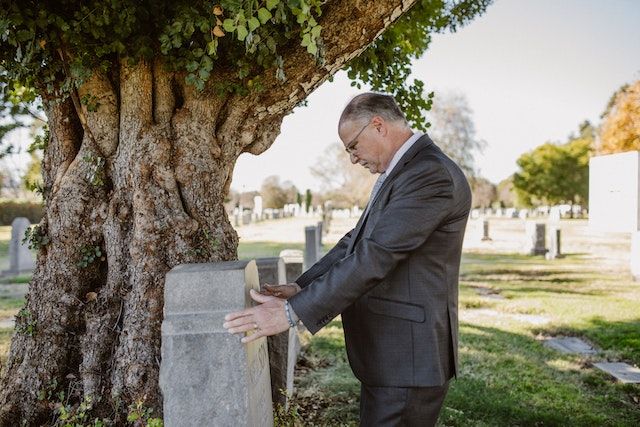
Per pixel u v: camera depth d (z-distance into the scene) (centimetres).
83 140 312
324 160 4981
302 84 310
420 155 197
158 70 304
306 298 181
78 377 298
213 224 307
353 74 418
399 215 184
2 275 1101
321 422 349
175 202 294
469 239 2108
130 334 282
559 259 1407
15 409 296
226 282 187
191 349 187
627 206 853
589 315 698
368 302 197
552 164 4666
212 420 186
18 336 311
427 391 194
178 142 302
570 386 424
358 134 204
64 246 302
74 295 302
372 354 197
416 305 192
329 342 557
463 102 3706
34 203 2756
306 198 4619
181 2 274
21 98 386
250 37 216
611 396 404
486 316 703
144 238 286
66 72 294
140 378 276
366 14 281
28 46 259
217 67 307
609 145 2248
